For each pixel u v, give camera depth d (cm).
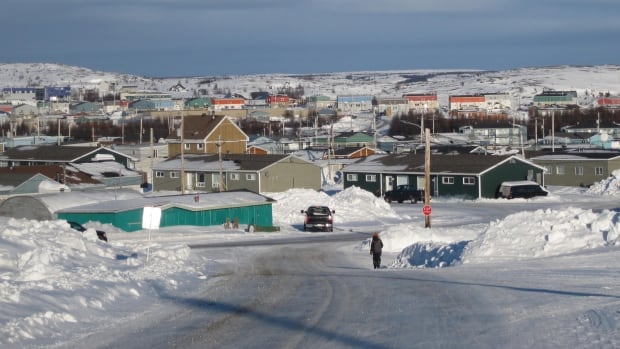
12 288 2902
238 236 7838
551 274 3691
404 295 3222
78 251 4338
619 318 2403
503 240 4859
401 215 9981
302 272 4688
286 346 2216
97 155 13525
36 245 4150
